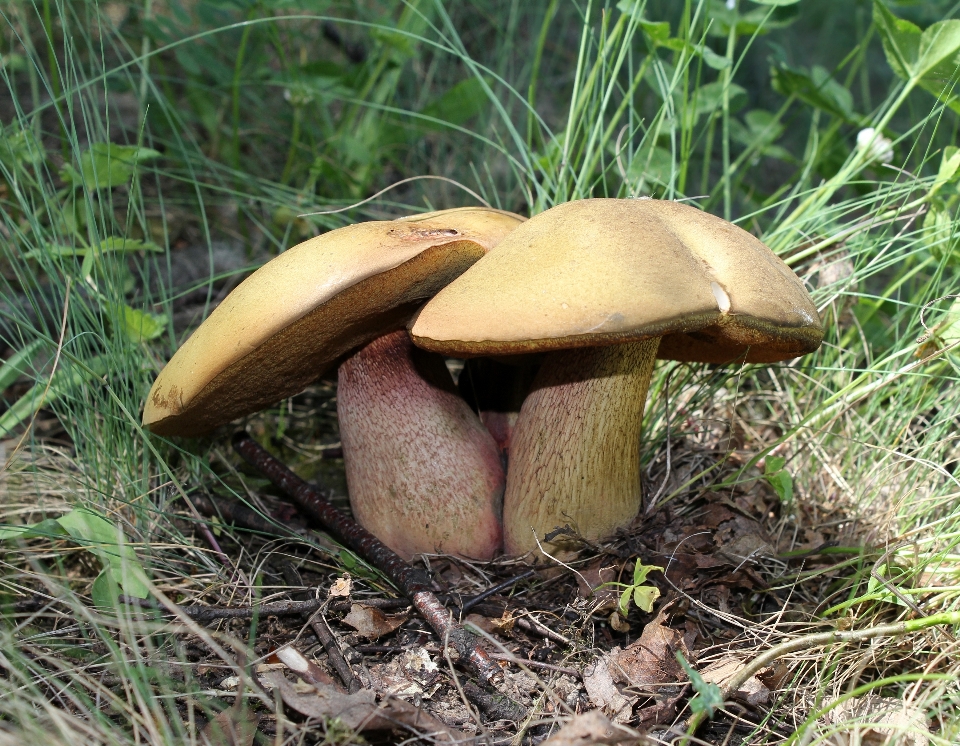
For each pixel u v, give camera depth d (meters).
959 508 0.35
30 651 0.32
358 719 0.30
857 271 0.41
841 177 0.42
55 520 0.35
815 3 0.82
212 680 0.32
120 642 0.32
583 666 0.33
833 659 0.32
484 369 0.39
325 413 0.46
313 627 0.33
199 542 0.38
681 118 0.43
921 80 0.42
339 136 0.51
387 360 0.36
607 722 0.29
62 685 0.29
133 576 0.33
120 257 0.39
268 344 0.31
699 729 0.31
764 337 0.31
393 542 0.36
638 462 0.35
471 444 0.36
